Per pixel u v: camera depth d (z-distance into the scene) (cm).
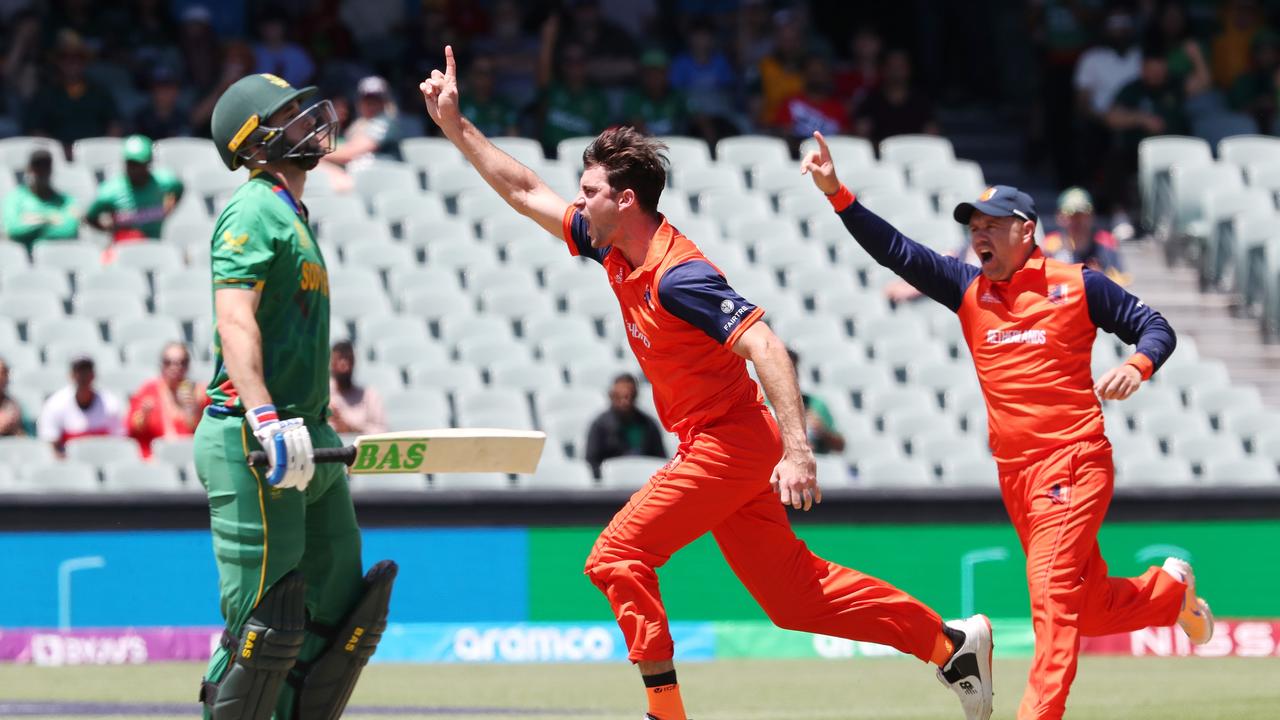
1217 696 2953
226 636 1888
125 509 3653
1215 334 5366
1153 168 5734
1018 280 2239
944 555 3797
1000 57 7369
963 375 4853
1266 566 3847
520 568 3728
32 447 4166
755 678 3344
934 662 2141
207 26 6122
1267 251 5397
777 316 5012
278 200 1897
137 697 3028
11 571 3625
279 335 1889
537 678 3359
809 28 7100
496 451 1911
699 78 6322
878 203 5450
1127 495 3825
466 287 5081
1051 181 6512
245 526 1869
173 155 5459
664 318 1956
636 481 4012
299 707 1983
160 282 4847
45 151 5072
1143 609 2320
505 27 6425
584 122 5819
